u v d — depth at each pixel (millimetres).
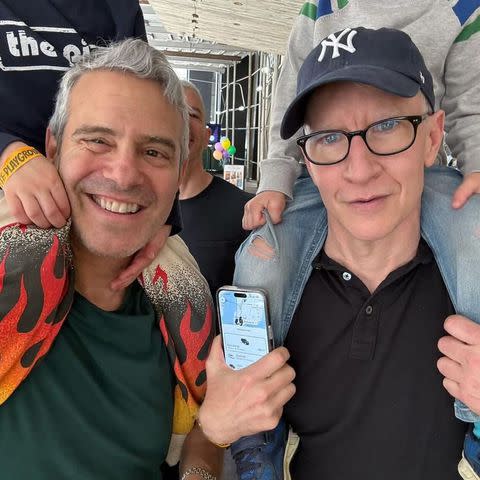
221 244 1163
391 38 509
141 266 625
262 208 648
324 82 497
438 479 545
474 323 504
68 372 567
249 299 590
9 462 524
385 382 561
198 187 1200
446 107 697
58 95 589
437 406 548
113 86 548
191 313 667
